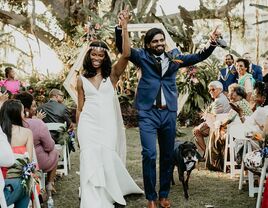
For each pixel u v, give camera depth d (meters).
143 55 4.21
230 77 7.88
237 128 4.79
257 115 4.50
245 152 4.89
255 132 4.38
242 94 5.63
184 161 4.64
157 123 4.24
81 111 4.30
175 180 5.52
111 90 4.27
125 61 4.24
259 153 4.28
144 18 15.29
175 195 4.84
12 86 9.20
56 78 14.08
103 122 4.16
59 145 5.59
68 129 5.87
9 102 3.80
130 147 7.94
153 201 4.24
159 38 4.17
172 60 4.19
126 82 11.95
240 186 5.00
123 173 4.46
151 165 4.18
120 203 4.13
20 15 18.11
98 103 4.15
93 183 3.98
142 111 4.23
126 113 11.31
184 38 13.95
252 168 4.28
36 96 13.05
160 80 4.24
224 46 4.21
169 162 4.38
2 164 3.04
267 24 19.19
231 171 5.52
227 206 4.41
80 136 4.15
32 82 15.53
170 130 4.30
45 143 4.55
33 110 4.88
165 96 4.24
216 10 17.25
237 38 18.34
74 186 5.31
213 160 5.95
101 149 4.12
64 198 4.82
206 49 4.23
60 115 5.78
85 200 3.94
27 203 3.47
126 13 4.12
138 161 6.62
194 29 15.83
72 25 16.66
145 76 4.24
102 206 4.02
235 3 17.20
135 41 12.18
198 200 4.63
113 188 4.14
